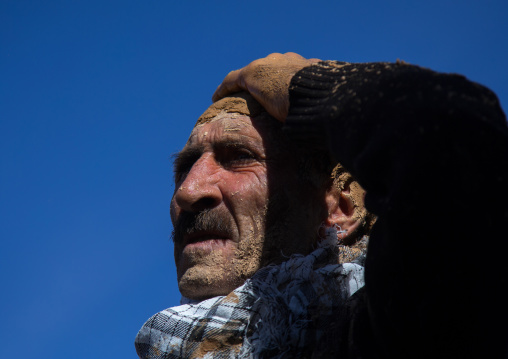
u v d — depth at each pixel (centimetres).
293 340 193
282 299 203
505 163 128
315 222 242
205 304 219
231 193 241
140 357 219
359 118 147
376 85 149
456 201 128
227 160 250
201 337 206
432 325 135
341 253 238
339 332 171
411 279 135
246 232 238
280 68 248
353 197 248
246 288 213
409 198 130
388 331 144
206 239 243
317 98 178
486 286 131
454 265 130
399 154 133
